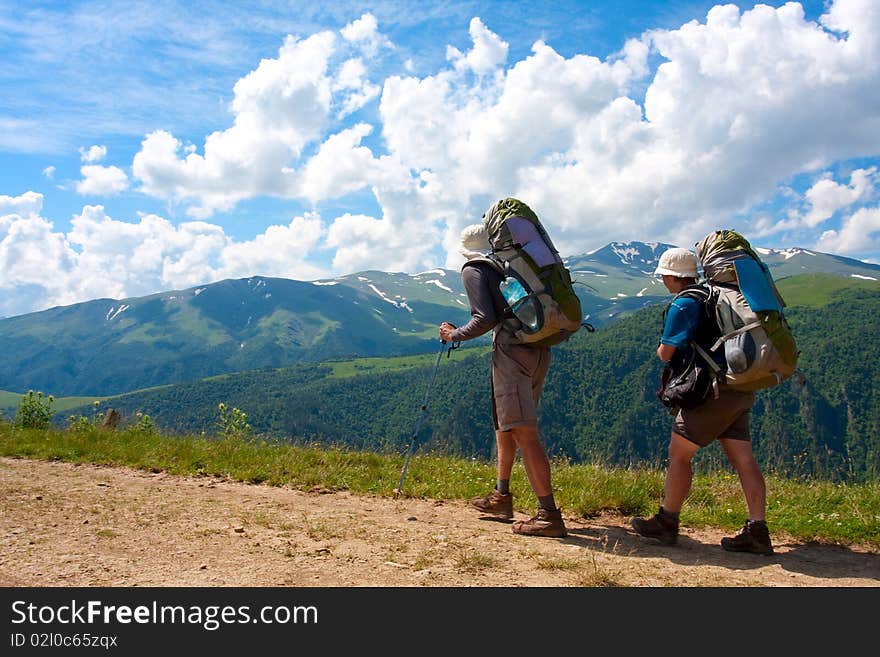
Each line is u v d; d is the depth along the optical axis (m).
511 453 5.89
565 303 5.09
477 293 5.37
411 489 7.14
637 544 5.12
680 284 5.32
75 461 8.64
